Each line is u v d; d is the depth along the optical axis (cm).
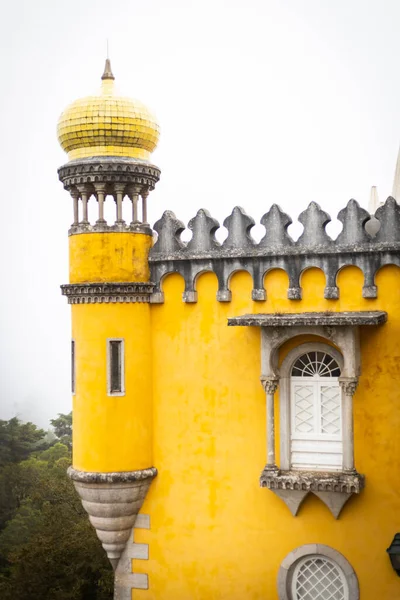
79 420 2081
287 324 1869
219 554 2052
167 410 2094
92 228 2064
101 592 2962
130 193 2083
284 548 1998
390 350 1914
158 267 2089
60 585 3056
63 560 3098
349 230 1928
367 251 1908
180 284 2081
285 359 1970
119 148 2062
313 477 1900
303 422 1972
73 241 2092
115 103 2038
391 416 1916
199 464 2069
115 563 2138
